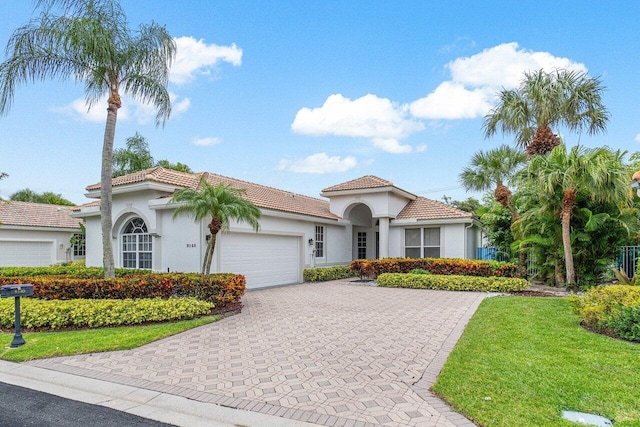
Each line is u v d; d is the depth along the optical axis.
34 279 12.02
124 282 11.13
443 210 22.05
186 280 11.40
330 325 9.70
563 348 6.77
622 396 4.83
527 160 18.11
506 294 14.39
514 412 4.52
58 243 27.05
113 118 12.20
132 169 32.84
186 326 9.42
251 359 7.02
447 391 5.25
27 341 8.30
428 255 21.97
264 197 19.83
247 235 16.75
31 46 11.14
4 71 11.06
